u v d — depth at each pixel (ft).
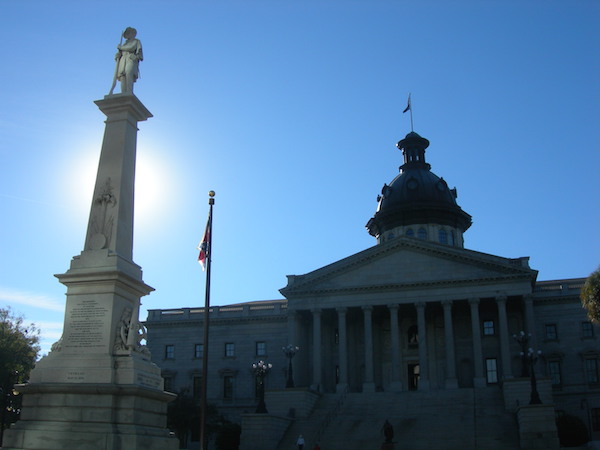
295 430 205.16
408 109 343.05
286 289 260.83
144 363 58.85
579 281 271.28
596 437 246.68
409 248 256.52
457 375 255.50
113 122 66.95
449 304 246.27
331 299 257.14
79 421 54.70
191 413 230.68
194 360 294.66
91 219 63.46
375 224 319.88
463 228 318.86
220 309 300.61
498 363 252.62
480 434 183.83
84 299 59.36
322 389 248.93
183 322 299.79
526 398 204.13
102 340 57.88
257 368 202.18
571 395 253.03
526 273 240.73
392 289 252.62
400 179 318.86
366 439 190.19
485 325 259.19
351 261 257.96
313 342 257.96
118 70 68.80
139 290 62.69
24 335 221.87
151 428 57.57
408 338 267.80
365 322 250.98
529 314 238.68
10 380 206.90
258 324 293.84
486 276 244.83
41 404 55.88
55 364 57.52
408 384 261.85
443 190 312.71
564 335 260.42
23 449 53.52
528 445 172.45
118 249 62.18
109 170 64.95
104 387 54.80
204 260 104.27
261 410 196.34
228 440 219.00
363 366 266.57
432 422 197.67
